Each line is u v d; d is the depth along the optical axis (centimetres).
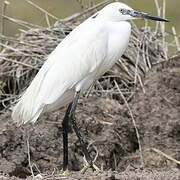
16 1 2128
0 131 1227
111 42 1088
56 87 1070
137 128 1296
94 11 1487
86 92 1366
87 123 1262
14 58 1427
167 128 1284
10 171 1162
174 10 2216
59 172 1113
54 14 2114
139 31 1491
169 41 1769
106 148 1236
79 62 1073
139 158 1245
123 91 1387
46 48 1423
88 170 1094
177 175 1008
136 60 1427
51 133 1234
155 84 1359
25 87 1400
